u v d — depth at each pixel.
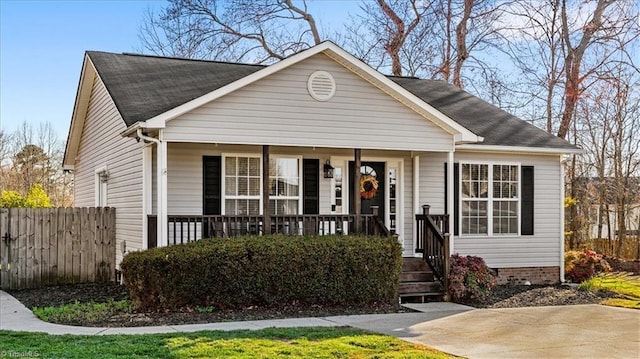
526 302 12.65
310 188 14.14
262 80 12.08
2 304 11.93
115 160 15.29
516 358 7.52
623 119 23.69
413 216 15.08
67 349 7.27
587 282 14.98
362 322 9.91
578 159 24.88
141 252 10.84
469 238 15.30
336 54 12.44
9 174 37.31
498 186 15.68
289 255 11.04
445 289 12.68
